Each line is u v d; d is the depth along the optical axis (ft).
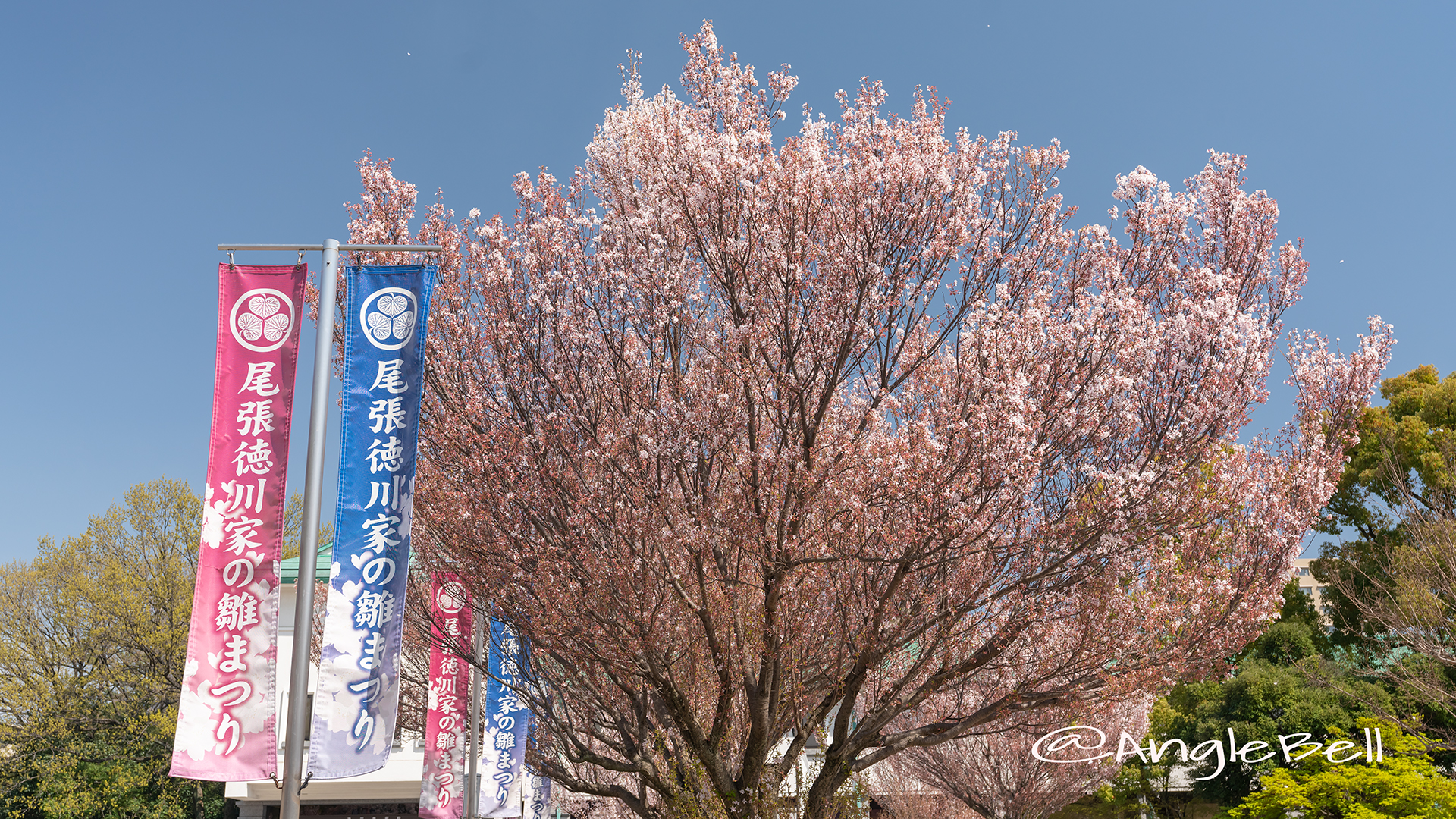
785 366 29.60
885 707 32.14
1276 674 63.46
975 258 30.53
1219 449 29.94
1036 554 28.76
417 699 62.28
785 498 28.71
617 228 29.99
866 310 28.89
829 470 28.32
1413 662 57.62
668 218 29.53
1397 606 55.31
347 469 26.32
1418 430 72.49
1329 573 67.62
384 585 25.77
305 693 24.95
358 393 26.81
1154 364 29.35
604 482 29.66
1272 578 32.42
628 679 32.58
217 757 23.85
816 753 55.98
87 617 96.68
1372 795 40.24
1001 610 30.27
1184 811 74.13
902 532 28.09
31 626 96.63
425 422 31.32
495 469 29.14
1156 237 32.45
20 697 92.43
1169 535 30.17
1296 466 33.47
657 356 29.32
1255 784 57.98
